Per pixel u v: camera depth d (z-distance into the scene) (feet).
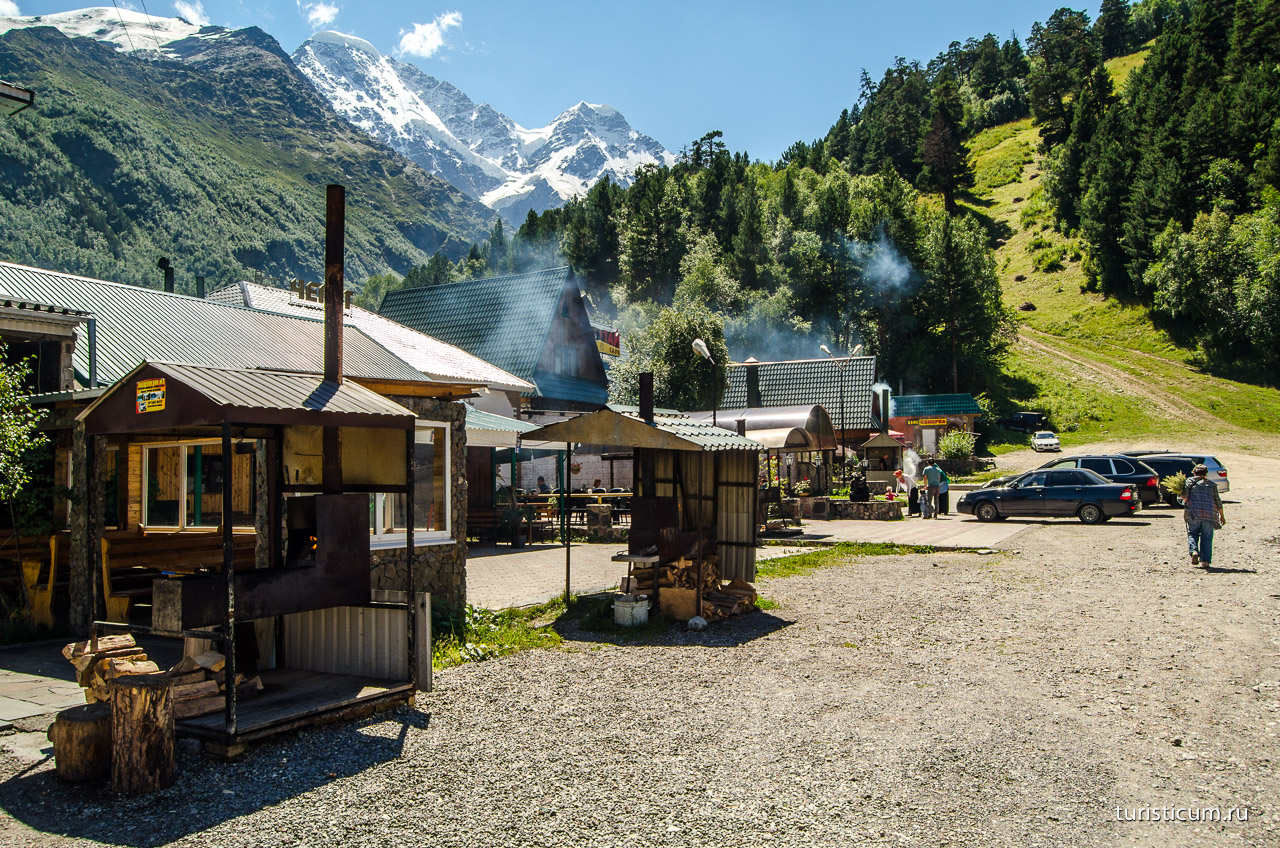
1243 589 37.60
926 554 56.03
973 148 523.70
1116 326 275.80
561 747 18.58
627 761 17.65
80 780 16.37
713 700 22.35
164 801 15.56
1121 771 16.76
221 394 18.10
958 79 634.02
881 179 297.33
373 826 14.42
